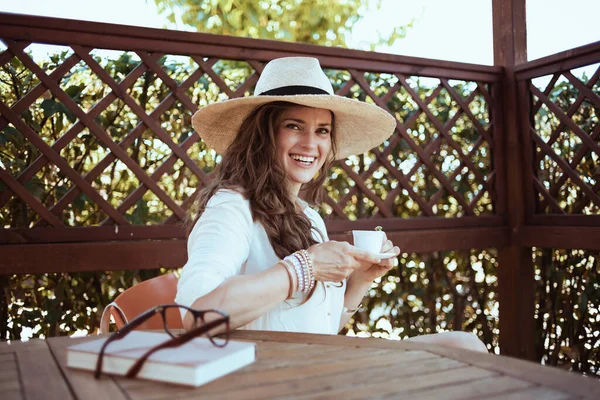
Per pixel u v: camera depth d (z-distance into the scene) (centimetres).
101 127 265
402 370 87
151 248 254
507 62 330
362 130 192
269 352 98
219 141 184
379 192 332
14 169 252
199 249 124
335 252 124
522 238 321
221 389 78
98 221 279
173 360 81
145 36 254
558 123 316
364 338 109
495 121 331
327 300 144
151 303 170
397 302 338
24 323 262
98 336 116
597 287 305
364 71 301
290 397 75
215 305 110
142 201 281
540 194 320
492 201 334
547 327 332
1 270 229
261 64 281
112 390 78
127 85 257
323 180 188
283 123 156
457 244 313
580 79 301
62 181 267
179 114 290
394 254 146
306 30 515
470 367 89
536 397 75
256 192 143
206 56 269
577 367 317
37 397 76
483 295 353
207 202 145
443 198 343
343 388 78
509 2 329
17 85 255
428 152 316
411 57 305
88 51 248
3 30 232
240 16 495
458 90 337
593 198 291
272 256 139
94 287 274
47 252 237
